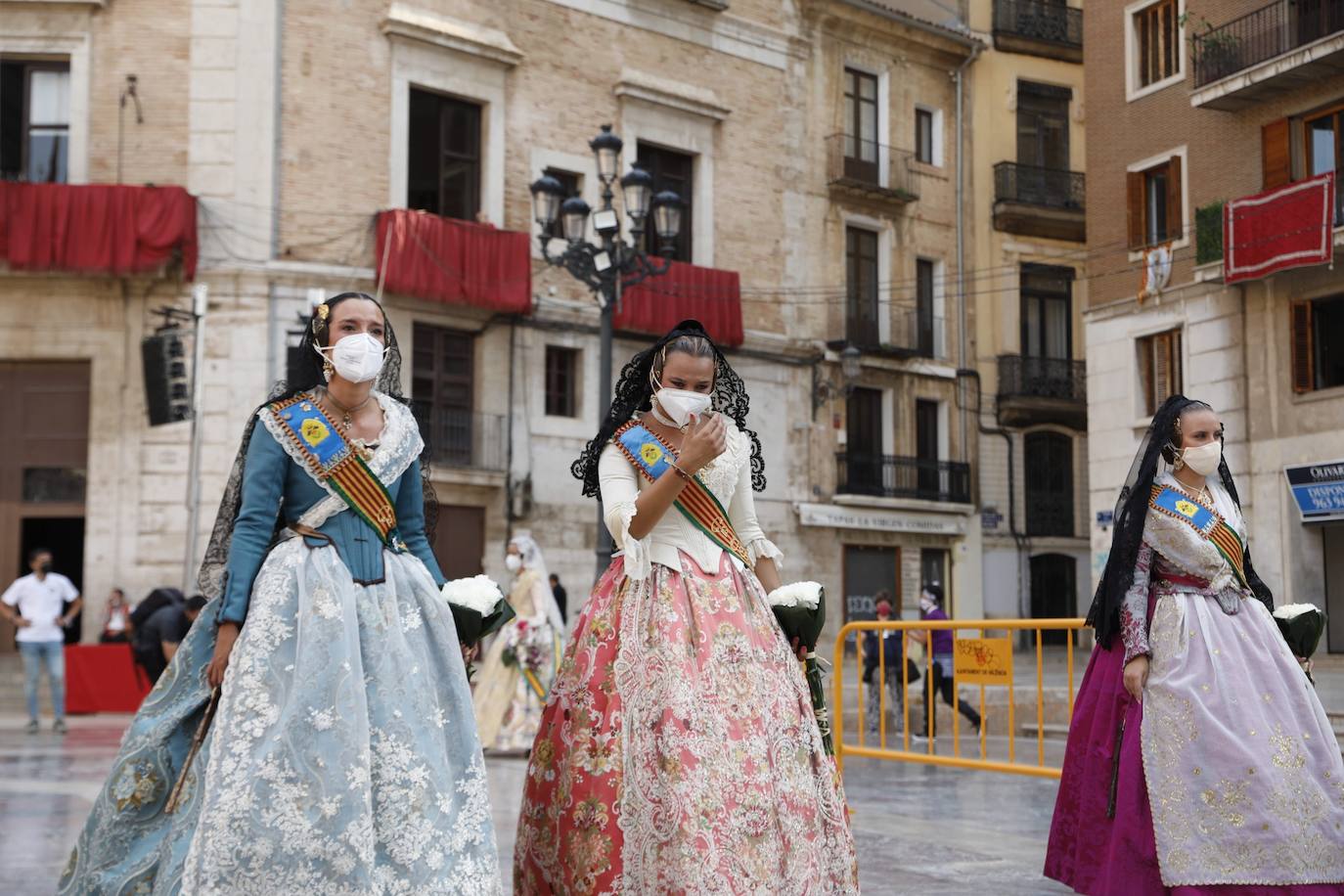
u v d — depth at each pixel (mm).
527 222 22375
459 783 3566
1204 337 21406
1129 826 4508
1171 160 22156
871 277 27703
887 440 27609
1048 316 30547
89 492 19281
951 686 11352
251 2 19969
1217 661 4535
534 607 11055
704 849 3490
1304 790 4430
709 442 3783
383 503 3797
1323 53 18938
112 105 19812
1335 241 18938
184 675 3729
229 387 19500
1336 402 19406
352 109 20547
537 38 22625
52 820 7055
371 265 20469
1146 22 22953
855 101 27562
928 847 6230
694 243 24703
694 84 24672
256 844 3254
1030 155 30469
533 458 22156
